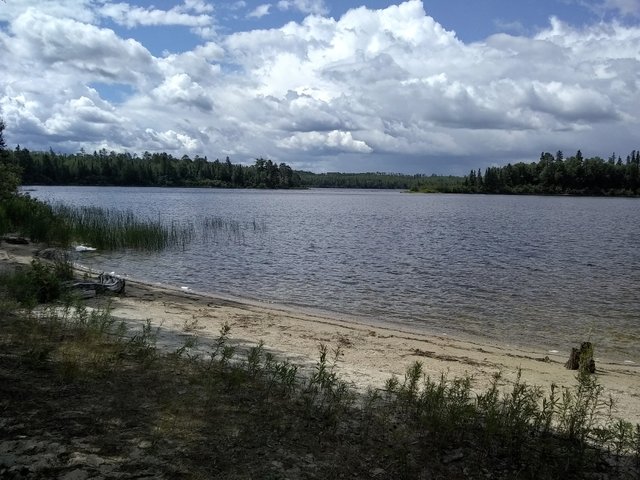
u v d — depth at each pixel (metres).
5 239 22.86
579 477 4.92
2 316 8.83
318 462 4.73
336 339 11.06
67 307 8.82
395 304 17.17
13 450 4.34
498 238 39.75
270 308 15.48
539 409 6.86
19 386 5.62
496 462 5.06
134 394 5.78
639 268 25.44
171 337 9.45
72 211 34.38
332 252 30.00
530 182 184.12
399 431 5.55
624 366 10.91
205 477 4.24
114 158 172.50
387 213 72.25
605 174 169.50
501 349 11.81
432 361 9.73
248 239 35.62
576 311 16.47
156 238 29.05
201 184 189.38
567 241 37.97
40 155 150.88
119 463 4.32
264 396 6.15
